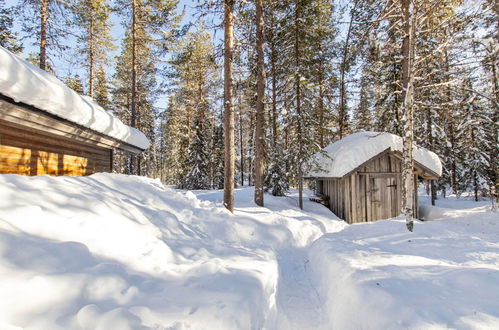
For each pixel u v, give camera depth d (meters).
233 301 2.77
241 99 15.74
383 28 8.45
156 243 3.95
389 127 14.60
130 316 2.10
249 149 27.39
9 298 1.83
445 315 2.40
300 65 12.27
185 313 2.41
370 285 3.27
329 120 14.34
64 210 3.33
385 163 11.58
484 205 13.27
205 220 6.11
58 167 6.60
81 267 2.54
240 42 9.16
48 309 1.93
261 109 11.25
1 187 3.03
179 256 4.02
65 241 2.79
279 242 6.96
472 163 16.39
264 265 4.39
